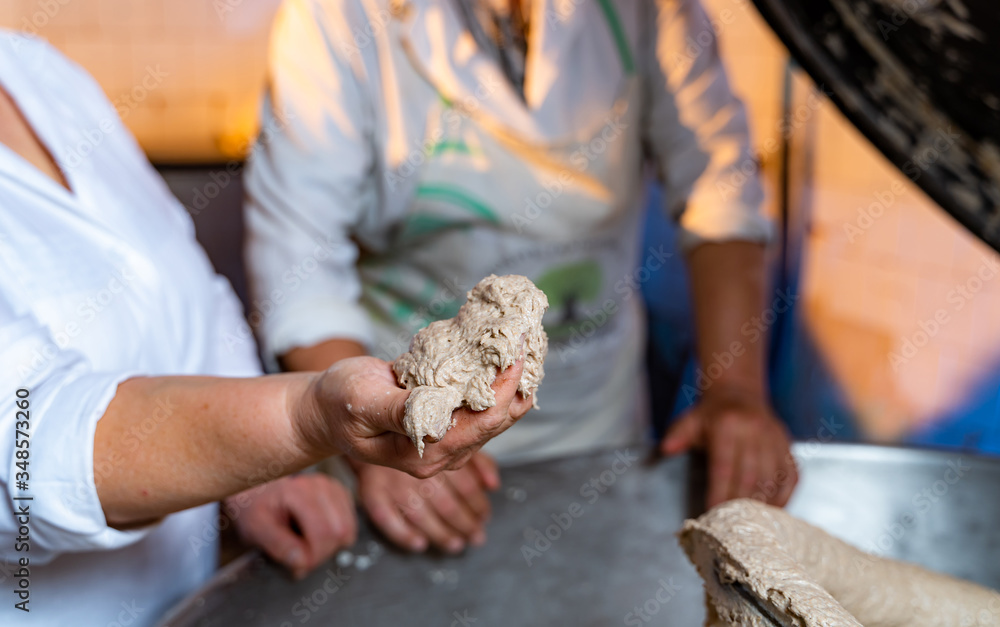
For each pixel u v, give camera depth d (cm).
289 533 85
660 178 139
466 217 118
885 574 58
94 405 55
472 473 96
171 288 85
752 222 124
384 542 90
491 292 53
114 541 59
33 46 85
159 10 250
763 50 202
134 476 55
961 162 63
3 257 66
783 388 216
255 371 98
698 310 120
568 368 131
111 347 73
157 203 93
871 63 62
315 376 56
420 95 114
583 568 89
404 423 45
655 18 126
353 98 114
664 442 103
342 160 114
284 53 113
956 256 170
